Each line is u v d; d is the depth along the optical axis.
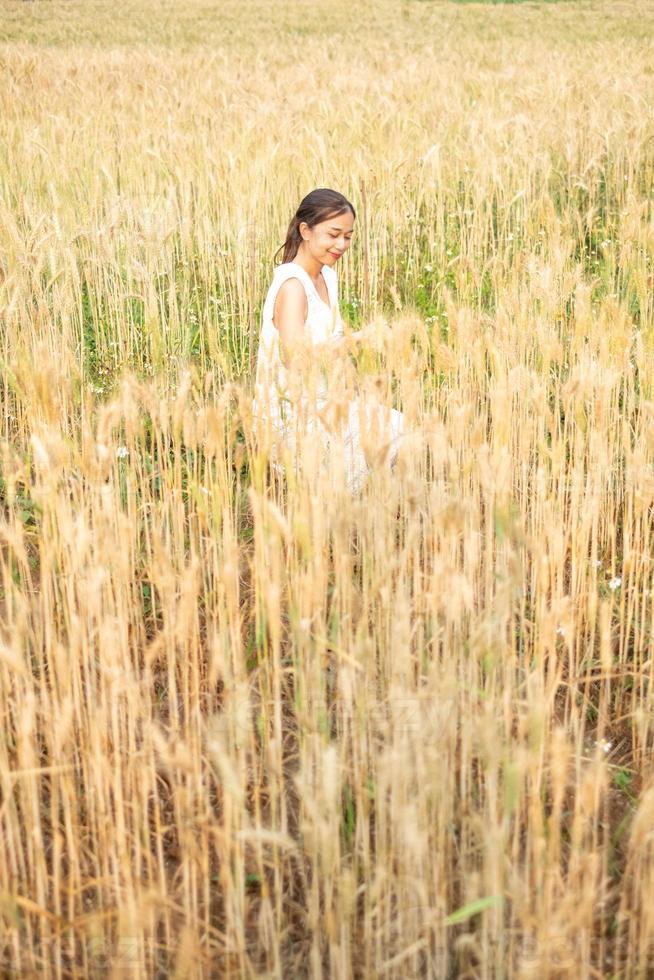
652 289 5.64
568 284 4.89
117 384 5.26
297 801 2.97
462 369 4.25
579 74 14.24
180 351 6.04
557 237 6.54
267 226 7.81
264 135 9.15
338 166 8.48
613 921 2.58
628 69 14.75
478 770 2.70
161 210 7.04
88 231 6.64
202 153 8.73
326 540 3.20
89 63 17.48
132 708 2.56
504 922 2.46
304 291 4.38
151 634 3.65
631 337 4.20
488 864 2.13
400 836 2.23
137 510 4.09
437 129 10.30
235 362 6.07
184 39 27.14
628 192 8.10
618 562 4.11
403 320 3.61
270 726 3.10
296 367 3.51
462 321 4.21
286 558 3.44
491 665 2.45
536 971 2.03
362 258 7.41
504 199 8.32
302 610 2.74
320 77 14.57
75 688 2.69
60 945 2.56
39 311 5.39
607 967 2.46
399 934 2.32
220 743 2.25
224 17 34.81
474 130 9.41
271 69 16.17
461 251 7.47
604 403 3.61
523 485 3.87
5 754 2.55
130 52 21.45
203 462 4.80
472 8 37.47
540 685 2.50
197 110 11.69
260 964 2.48
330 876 2.19
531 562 3.87
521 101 10.89
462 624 3.19
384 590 2.77
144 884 2.56
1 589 3.88
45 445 3.12
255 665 3.28
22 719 2.33
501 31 27.80
